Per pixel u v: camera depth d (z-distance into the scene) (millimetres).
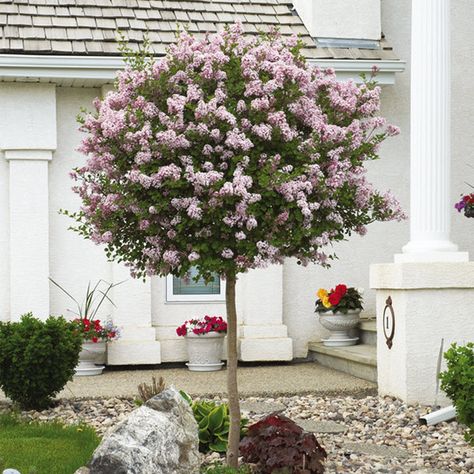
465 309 9633
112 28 12195
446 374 7176
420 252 9727
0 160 11984
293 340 12844
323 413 9156
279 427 6371
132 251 6355
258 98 6000
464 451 7629
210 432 7273
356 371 11398
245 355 12398
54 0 12391
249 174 5922
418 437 8203
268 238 5891
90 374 11656
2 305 11984
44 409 9336
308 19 12906
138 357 12117
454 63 13312
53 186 12195
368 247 13000
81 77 11664
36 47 11617
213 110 5824
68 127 12258
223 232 5945
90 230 6379
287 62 6184
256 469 6355
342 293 12180
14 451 6988
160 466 5418
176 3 12859
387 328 9906
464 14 13367
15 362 8969
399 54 13258
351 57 12562
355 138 6141
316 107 6195
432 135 9883
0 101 11875
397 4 13336
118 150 6098
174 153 5871
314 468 6160
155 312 12508
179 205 5828
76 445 7254
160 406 5762
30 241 11977
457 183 13273
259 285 12562
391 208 6598
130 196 5996
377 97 6367
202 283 12695
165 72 6117
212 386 10680
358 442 7945
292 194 5824
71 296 12219
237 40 6301
